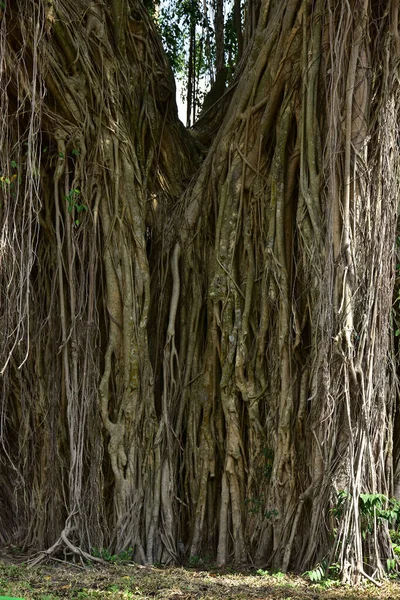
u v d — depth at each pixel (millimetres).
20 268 8273
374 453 7496
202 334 9219
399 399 8398
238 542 8289
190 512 8773
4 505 9492
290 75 8500
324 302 7570
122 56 9664
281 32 8523
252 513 8250
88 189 8812
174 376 9211
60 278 8758
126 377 8711
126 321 8789
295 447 7973
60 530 8625
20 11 8031
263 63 8805
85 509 8406
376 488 7457
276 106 8727
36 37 7879
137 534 8414
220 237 8961
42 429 9016
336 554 7137
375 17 7965
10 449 9516
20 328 8992
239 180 8992
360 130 7754
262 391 8414
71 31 8680
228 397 8578
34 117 8375
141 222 9125
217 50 13953
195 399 8961
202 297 9312
